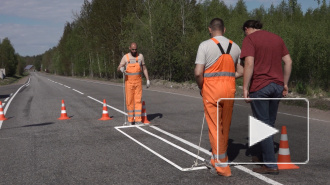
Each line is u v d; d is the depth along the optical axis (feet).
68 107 39.83
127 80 25.76
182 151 17.75
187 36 87.61
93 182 13.20
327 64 55.26
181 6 92.02
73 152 18.12
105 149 18.61
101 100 48.11
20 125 27.76
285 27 63.62
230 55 13.04
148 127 25.22
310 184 12.12
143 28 99.25
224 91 12.92
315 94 48.32
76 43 222.48
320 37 55.21
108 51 136.15
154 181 13.05
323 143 18.83
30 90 77.30
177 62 91.76
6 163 16.34
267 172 13.38
